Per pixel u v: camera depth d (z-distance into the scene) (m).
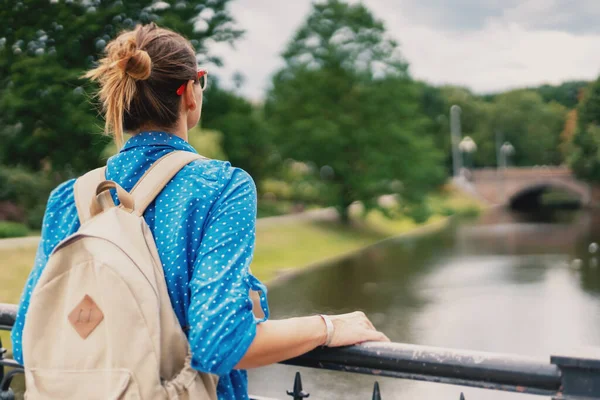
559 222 53.47
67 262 1.18
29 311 1.19
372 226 42.97
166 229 1.24
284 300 22.12
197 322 1.11
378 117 39.50
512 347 16.61
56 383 1.15
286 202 47.38
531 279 26.73
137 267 1.15
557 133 85.25
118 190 1.24
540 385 1.26
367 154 38.84
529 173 72.06
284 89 39.78
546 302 22.11
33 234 25.66
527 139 89.19
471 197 73.06
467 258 32.84
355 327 1.39
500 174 73.25
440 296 23.20
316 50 39.16
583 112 64.19
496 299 22.69
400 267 29.81
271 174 43.72
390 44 39.53
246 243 1.21
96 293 1.14
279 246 31.73
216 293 1.12
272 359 1.23
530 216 60.62
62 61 23.81
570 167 69.44
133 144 1.36
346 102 39.41
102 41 24.06
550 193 95.62
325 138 38.00
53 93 22.92
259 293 1.31
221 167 1.29
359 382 11.74
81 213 1.32
